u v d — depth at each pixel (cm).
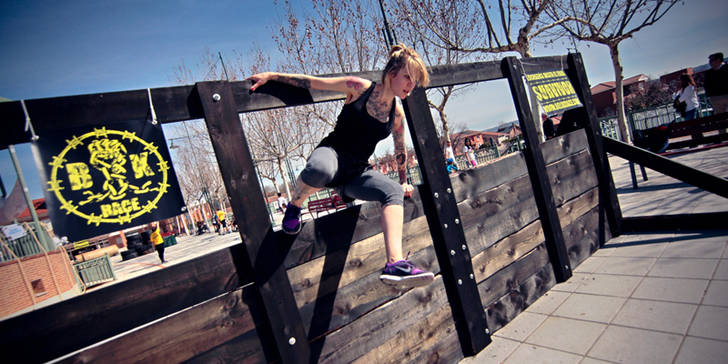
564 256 333
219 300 173
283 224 186
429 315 243
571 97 387
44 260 893
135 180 164
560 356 227
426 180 251
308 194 184
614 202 412
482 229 284
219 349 171
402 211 187
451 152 1591
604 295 287
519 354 240
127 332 153
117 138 162
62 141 151
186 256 1472
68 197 150
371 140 192
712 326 213
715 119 751
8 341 133
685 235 360
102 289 150
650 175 745
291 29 1295
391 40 984
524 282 304
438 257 255
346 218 217
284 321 182
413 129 250
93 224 153
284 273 186
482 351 257
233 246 181
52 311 141
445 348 247
